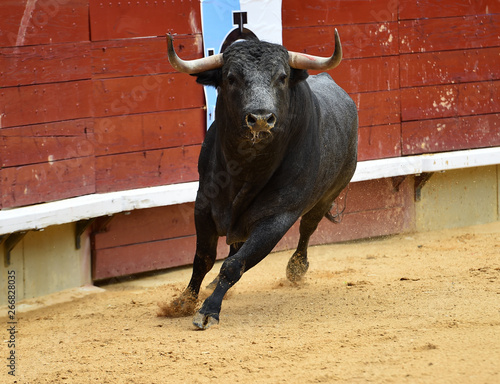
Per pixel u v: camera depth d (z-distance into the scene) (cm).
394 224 2778
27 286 2019
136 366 1228
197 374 1163
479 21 2831
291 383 1089
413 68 2734
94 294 2072
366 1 2625
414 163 2681
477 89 2856
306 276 2136
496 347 1181
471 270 1981
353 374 1107
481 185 2922
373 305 1631
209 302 1486
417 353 1188
